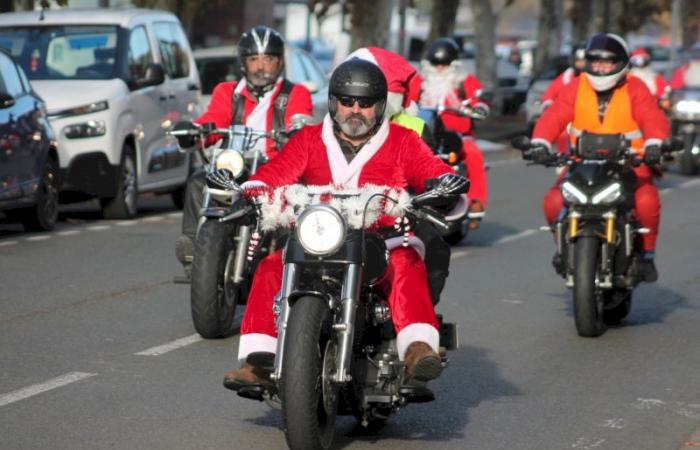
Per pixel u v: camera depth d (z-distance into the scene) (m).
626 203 14.55
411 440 10.48
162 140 25.88
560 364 13.34
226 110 15.07
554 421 11.12
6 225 23.84
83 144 23.59
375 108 10.02
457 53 23.20
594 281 14.34
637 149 15.11
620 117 14.96
